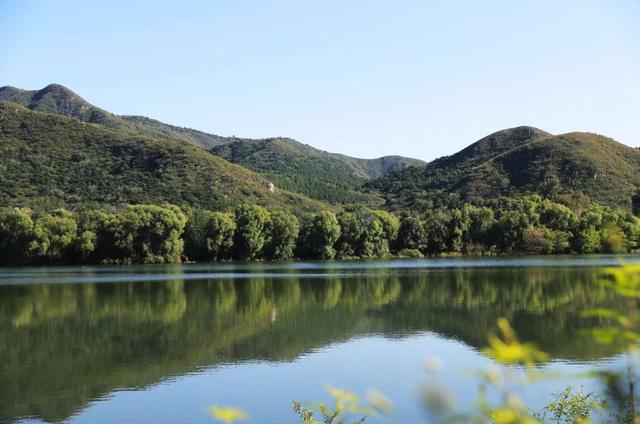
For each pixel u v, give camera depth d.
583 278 66.19
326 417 14.12
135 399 24.89
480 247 119.44
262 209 116.50
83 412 23.44
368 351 32.97
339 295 57.62
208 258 113.12
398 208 192.38
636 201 145.75
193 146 182.00
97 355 33.31
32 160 154.88
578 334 3.68
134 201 145.62
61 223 105.25
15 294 60.19
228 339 37.25
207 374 28.70
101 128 182.38
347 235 119.44
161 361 31.61
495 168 190.75
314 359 31.33
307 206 171.62
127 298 56.81
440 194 193.00
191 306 51.53
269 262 112.69
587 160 173.88
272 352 33.28
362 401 22.38
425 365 3.73
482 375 4.13
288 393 25.06
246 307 50.69
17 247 102.38
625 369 3.89
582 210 123.56
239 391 25.62
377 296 56.34
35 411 23.66
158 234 108.19
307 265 101.50
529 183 173.25
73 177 151.88
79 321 44.44
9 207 118.31
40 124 174.38
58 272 88.56
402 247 123.19
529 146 194.62
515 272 76.00
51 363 31.52
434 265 93.69
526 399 18.98
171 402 24.36
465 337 36.34
